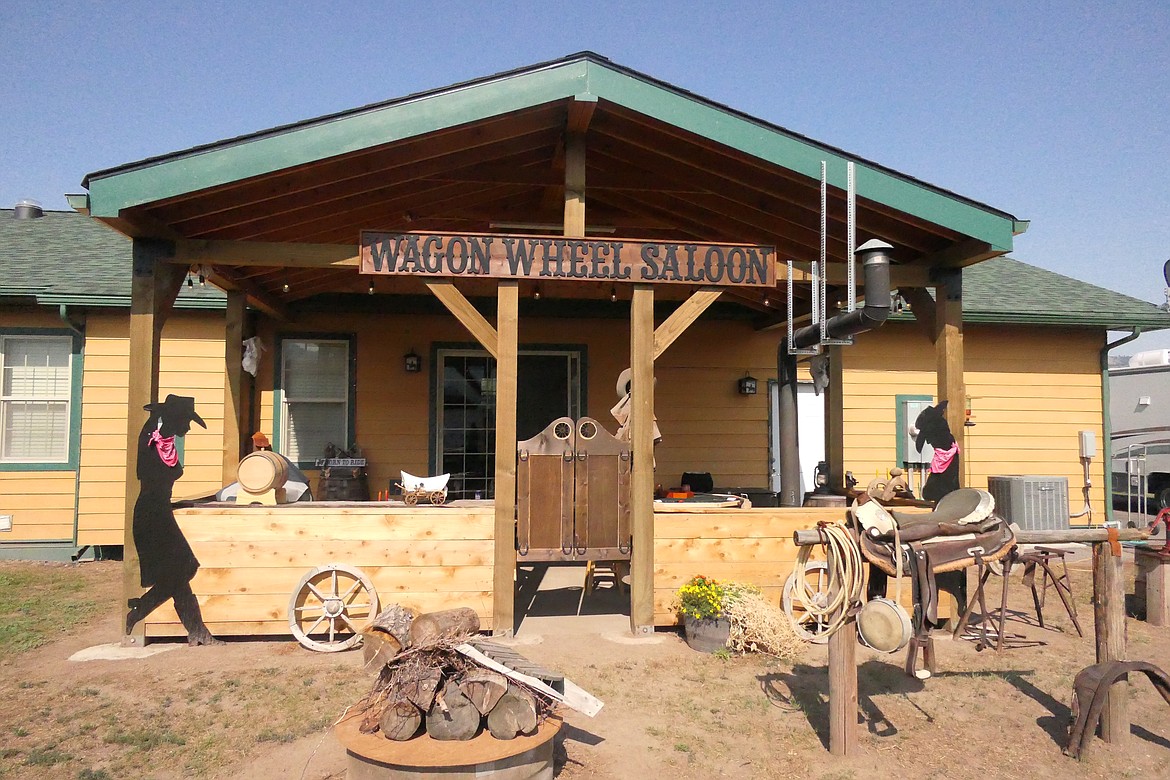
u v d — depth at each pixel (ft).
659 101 18.12
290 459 30.37
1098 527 14.44
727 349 33.22
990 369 35.70
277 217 20.84
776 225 23.39
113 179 16.38
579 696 12.07
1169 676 13.51
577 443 19.61
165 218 18.03
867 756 12.97
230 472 24.27
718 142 18.54
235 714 14.34
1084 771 12.64
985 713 14.90
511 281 19.06
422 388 31.24
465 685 11.12
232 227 19.63
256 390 30.30
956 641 19.79
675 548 19.93
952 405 21.11
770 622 17.93
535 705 11.38
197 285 31.24
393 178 19.75
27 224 37.76
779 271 20.27
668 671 16.87
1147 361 50.98
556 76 17.76
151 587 18.28
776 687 15.97
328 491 28.55
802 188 20.71
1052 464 35.78
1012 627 21.29
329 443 30.66
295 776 12.03
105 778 11.89
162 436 18.38
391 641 13.46
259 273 24.67
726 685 16.05
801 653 18.06
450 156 19.94
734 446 33.04
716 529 20.08
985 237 19.43
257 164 16.80
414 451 31.07
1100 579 14.29
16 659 17.52
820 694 15.61
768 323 31.96
